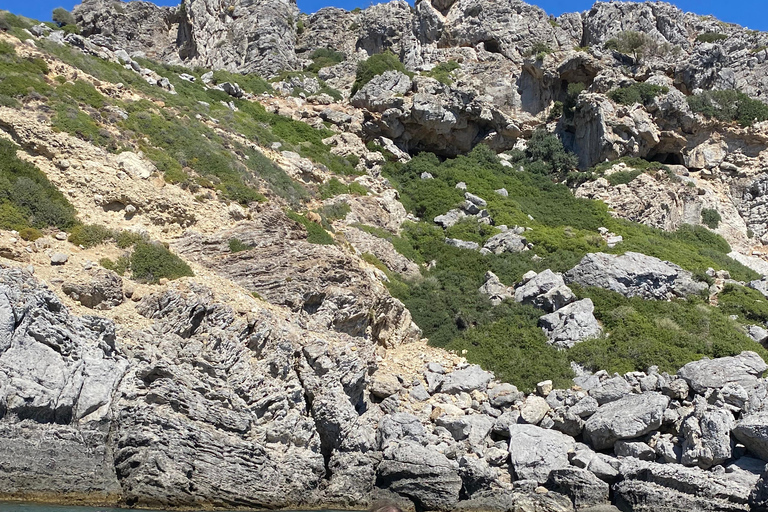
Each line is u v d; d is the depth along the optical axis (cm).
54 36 3406
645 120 4503
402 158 4416
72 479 1691
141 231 2459
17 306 1778
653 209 4162
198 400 1914
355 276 2692
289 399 2091
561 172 4572
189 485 1791
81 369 1797
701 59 4825
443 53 5316
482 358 2725
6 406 1658
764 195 4466
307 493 1988
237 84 4506
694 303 3144
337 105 4566
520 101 4997
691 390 2403
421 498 2059
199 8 5625
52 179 2464
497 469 2202
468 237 3647
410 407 2391
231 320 2131
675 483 2050
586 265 3195
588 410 2330
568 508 2062
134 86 3456
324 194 3538
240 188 2941
